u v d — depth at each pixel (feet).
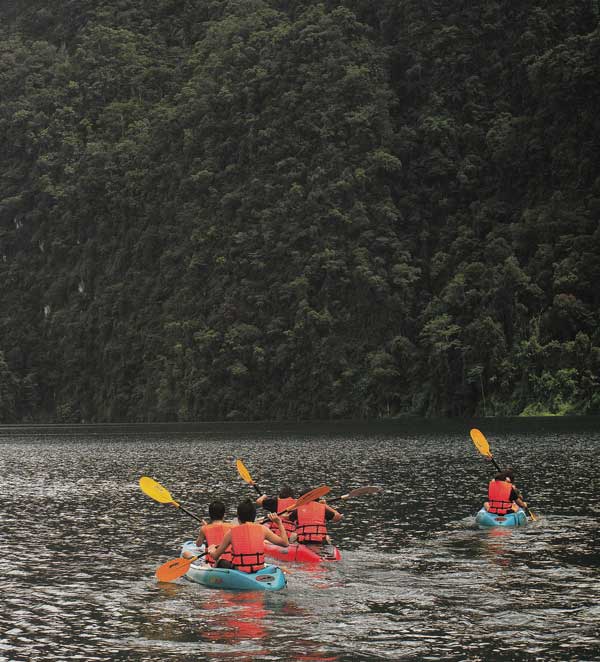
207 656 54.29
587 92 634.43
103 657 54.95
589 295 544.21
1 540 101.60
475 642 56.24
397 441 291.99
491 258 605.31
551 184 644.27
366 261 638.53
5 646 57.72
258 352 644.27
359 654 54.08
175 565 74.59
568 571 77.05
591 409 482.28
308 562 80.89
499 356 529.86
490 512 106.11
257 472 182.29
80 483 170.91
